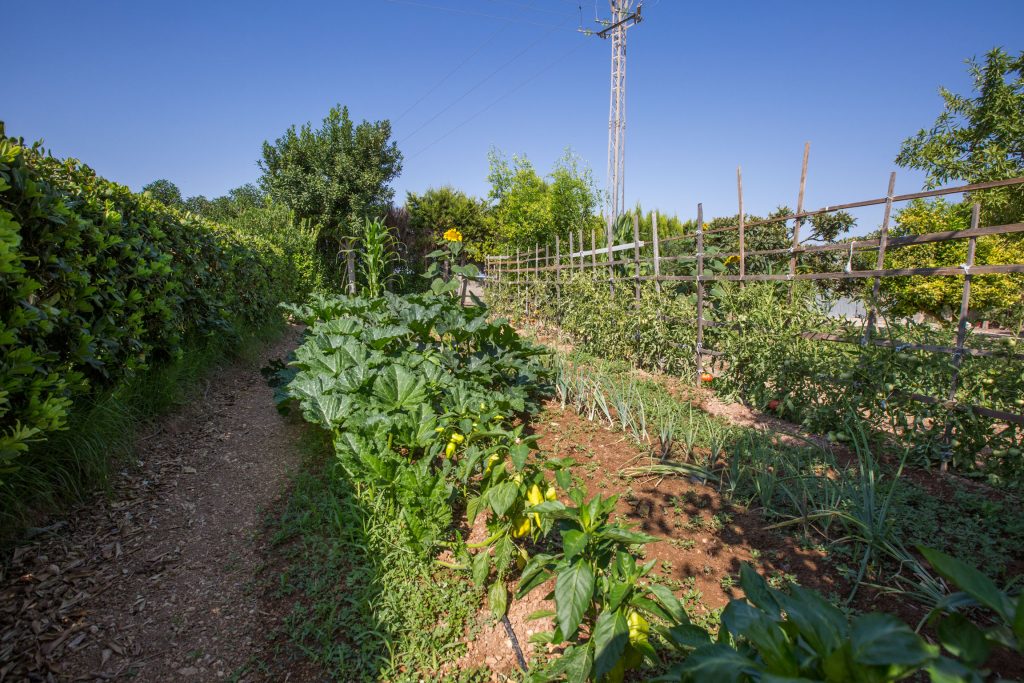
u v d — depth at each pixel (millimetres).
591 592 1699
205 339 6574
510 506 2416
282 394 4617
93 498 3205
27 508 2803
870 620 934
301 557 2775
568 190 21031
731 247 9117
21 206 3145
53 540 2777
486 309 6566
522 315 12383
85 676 2043
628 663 1764
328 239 22609
